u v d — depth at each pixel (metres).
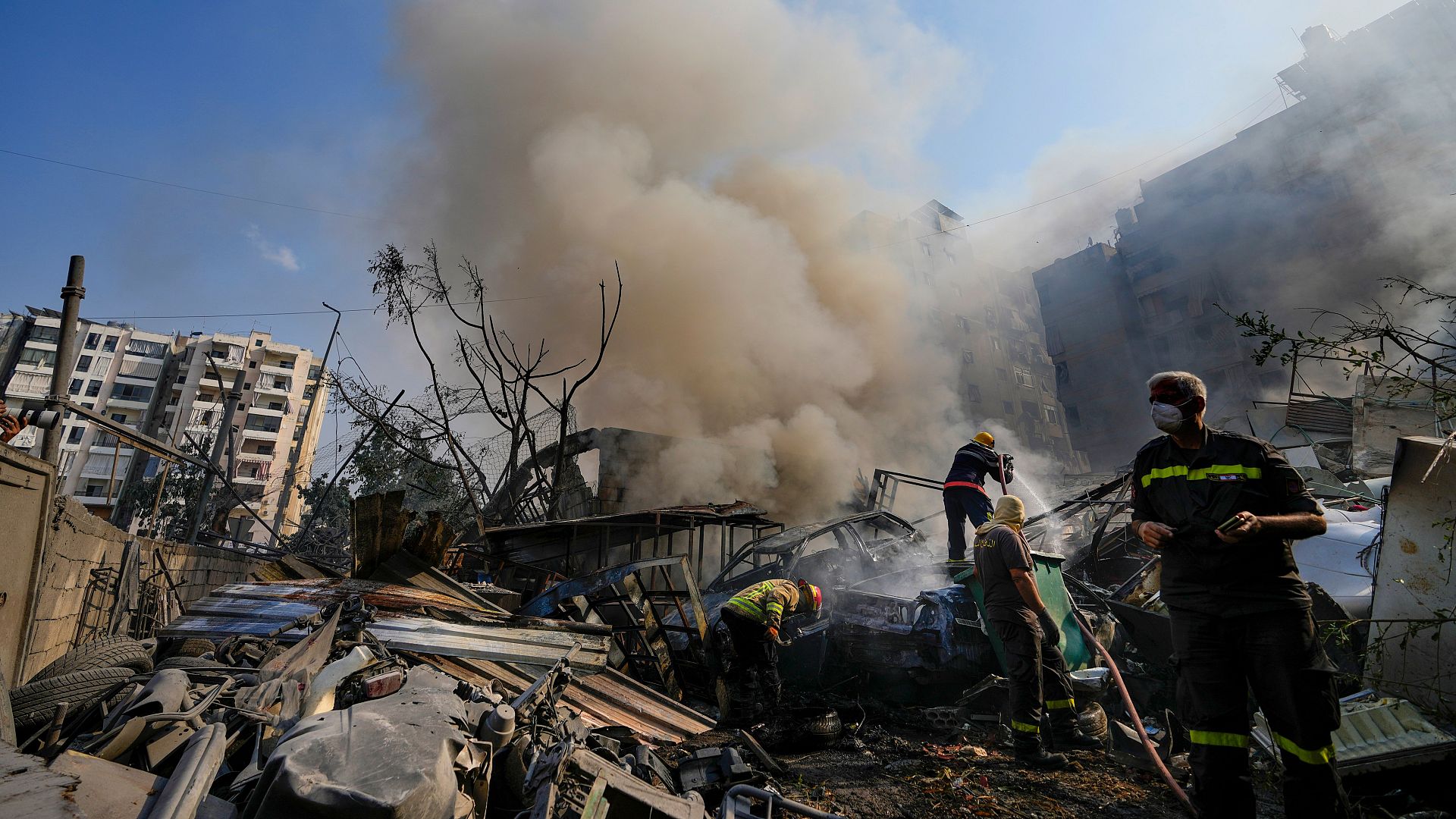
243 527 24.69
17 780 1.27
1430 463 3.08
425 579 6.02
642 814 2.17
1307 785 2.14
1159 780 3.24
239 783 1.75
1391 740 2.76
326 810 1.27
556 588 6.17
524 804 2.02
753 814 2.46
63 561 4.32
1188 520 2.44
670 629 6.11
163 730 1.93
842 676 5.49
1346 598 4.42
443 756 1.53
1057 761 3.43
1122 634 5.11
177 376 60.22
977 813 2.93
